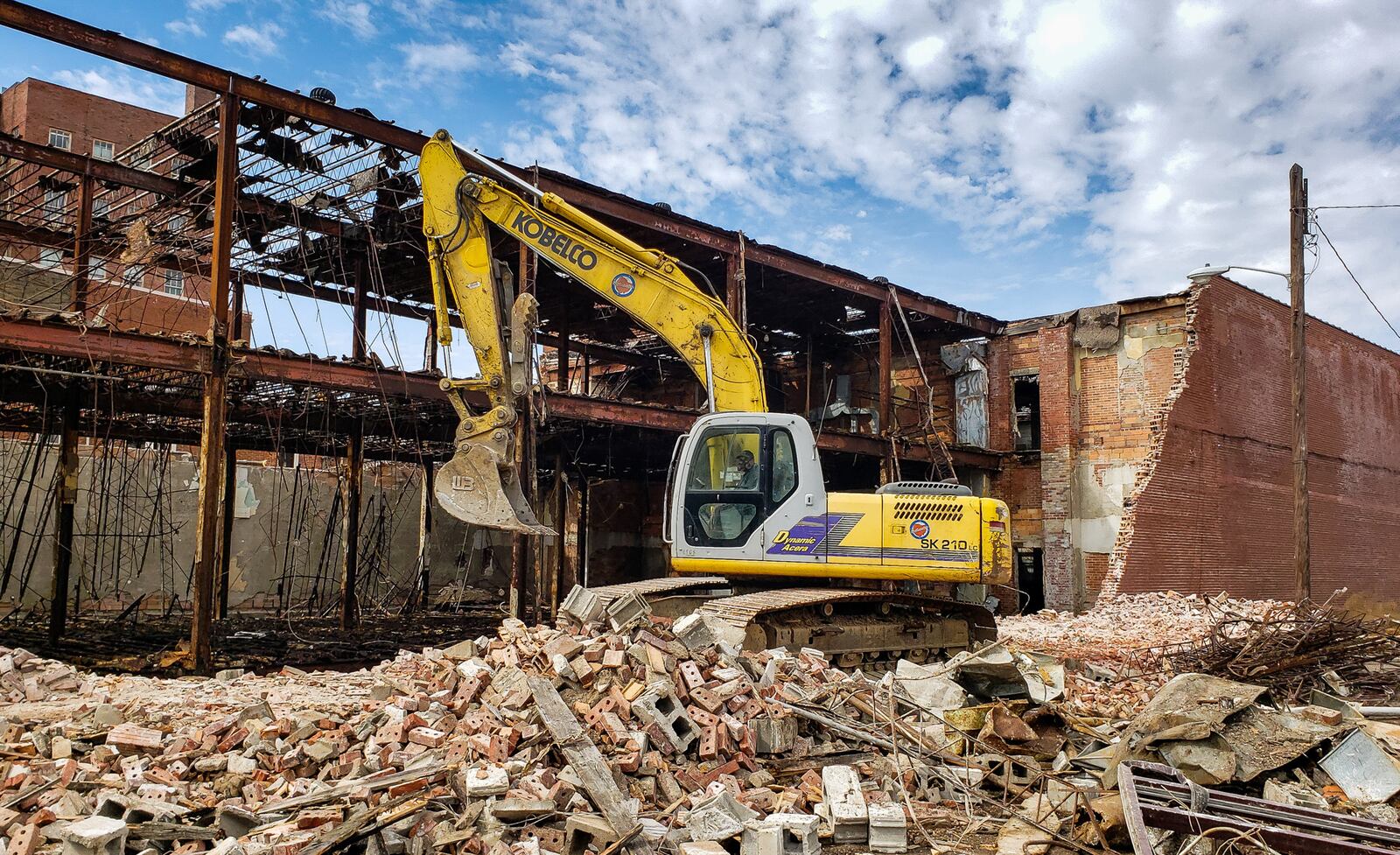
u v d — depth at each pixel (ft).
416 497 95.09
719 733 23.84
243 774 20.98
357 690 31.99
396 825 17.85
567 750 21.35
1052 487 81.87
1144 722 23.44
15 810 18.62
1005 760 25.41
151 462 75.72
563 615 28.04
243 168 56.95
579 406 57.00
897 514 37.65
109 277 65.98
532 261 53.72
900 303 76.89
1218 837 17.70
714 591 38.24
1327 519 89.04
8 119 123.13
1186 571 73.46
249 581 82.89
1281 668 38.06
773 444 37.63
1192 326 74.69
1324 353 91.40
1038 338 84.23
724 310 39.65
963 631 41.04
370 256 65.87
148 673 41.60
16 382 53.98
